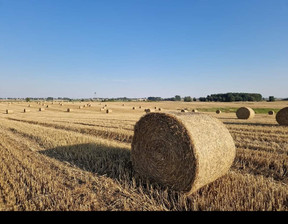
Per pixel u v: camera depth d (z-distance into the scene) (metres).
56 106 60.34
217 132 6.58
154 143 6.58
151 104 80.06
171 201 5.48
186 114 6.94
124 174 6.73
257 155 8.48
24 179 6.43
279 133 14.48
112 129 15.62
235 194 5.28
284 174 7.15
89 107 58.78
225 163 6.43
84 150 9.42
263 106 66.75
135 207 5.02
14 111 43.66
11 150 9.67
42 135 13.05
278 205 4.89
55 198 5.29
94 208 4.94
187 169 5.79
